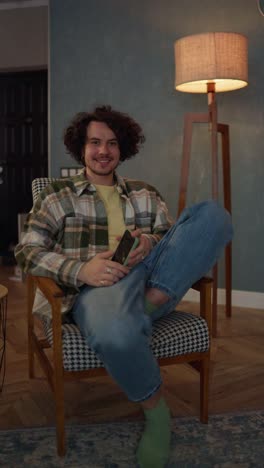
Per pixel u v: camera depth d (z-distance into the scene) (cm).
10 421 152
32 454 132
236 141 292
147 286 140
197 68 230
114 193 163
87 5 320
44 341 177
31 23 448
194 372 193
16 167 486
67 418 154
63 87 332
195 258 135
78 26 323
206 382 147
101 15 317
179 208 265
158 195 173
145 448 122
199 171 303
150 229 165
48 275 139
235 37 229
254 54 282
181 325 140
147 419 125
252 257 296
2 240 494
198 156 302
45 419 153
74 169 331
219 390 176
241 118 290
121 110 318
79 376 130
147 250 147
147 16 305
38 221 150
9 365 200
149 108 311
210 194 302
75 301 140
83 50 324
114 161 161
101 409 161
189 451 134
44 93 471
